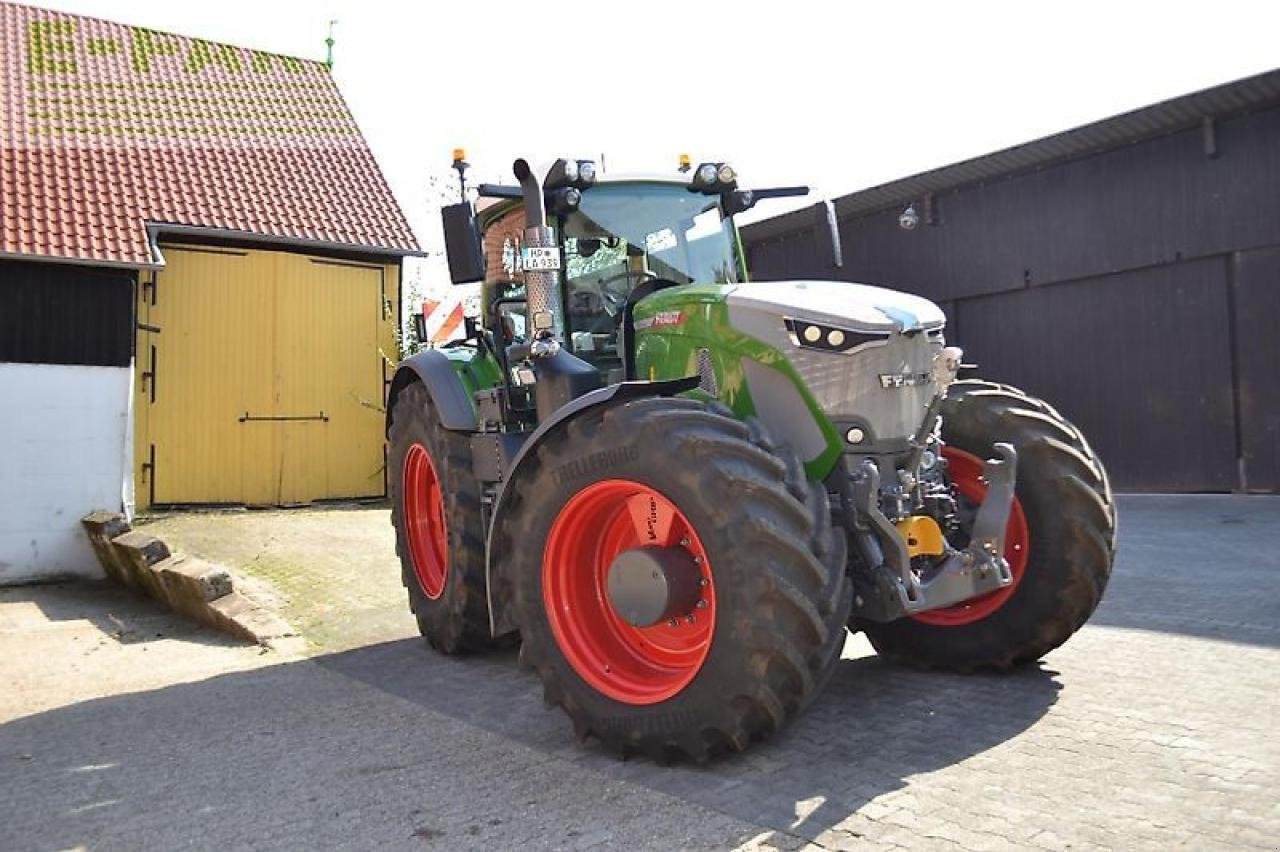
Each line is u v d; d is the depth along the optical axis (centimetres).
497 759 385
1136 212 1230
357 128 1458
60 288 1015
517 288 552
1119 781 323
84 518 1001
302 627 666
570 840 304
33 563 981
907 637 475
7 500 974
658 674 378
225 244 1209
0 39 1362
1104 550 431
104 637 715
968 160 1293
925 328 407
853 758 357
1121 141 1220
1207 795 308
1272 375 1125
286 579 795
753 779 341
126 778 386
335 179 1351
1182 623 531
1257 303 1134
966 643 458
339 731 435
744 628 332
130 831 331
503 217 554
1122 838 281
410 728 434
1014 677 451
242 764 395
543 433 399
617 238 507
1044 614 438
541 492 393
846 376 391
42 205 1081
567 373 456
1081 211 1286
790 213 1538
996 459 450
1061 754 350
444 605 565
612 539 403
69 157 1185
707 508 341
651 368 455
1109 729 373
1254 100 1093
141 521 1084
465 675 527
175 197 1199
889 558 386
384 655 583
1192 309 1194
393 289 1327
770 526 332
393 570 815
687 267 519
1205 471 1184
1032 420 454
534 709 455
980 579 395
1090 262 1277
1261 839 277
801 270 1661
